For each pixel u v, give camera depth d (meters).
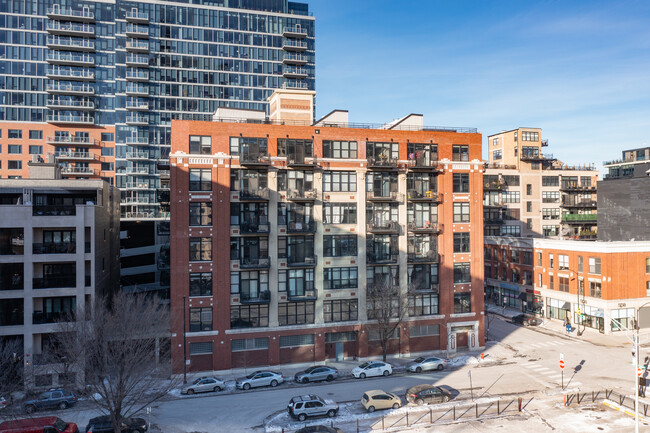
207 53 100.19
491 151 99.19
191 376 41.75
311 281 44.97
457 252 49.03
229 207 42.81
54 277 39.59
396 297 45.19
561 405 34.59
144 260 82.44
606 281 55.84
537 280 66.88
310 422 31.95
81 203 47.28
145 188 95.94
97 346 31.23
